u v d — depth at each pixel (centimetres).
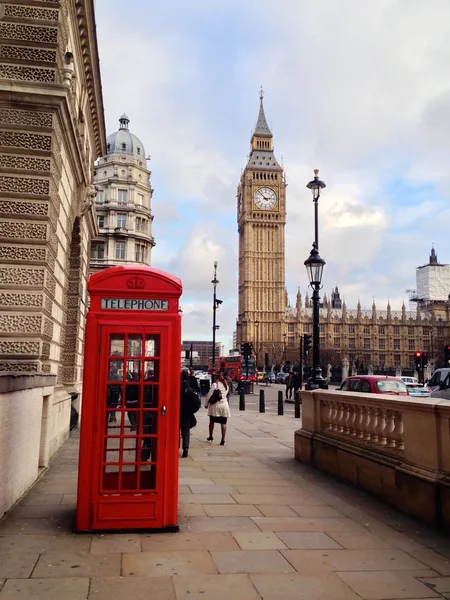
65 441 1369
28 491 796
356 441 904
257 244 14338
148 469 621
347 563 517
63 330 1345
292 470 1041
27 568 479
